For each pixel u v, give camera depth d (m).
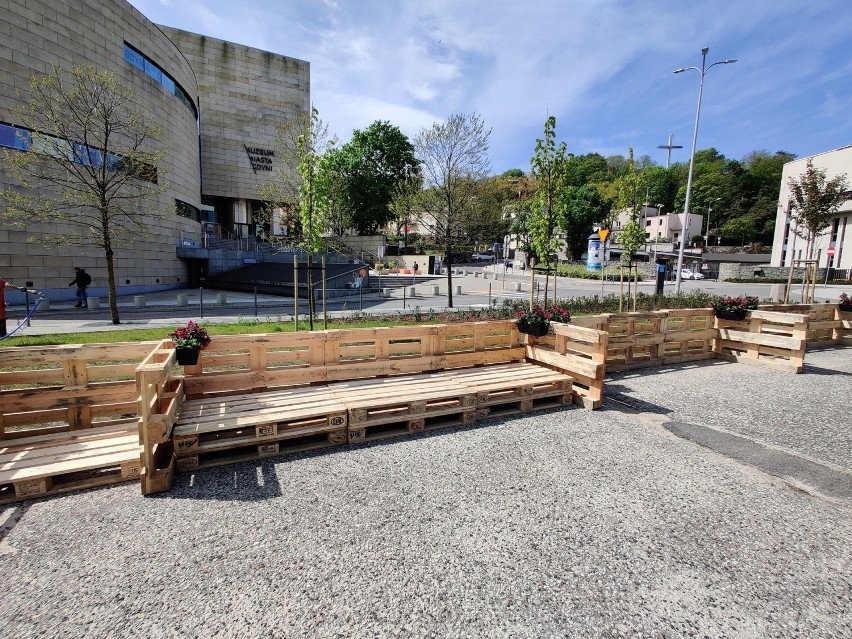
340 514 3.45
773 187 73.12
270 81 41.97
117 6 21.55
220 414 4.52
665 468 4.33
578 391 6.28
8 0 17.00
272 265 28.11
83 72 14.43
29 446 4.09
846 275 34.12
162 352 4.48
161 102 25.12
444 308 15.98
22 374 4.42
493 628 2.39
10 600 2.54
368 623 2.40
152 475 3.70
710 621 2.47
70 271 20.08
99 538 3.11
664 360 8.83
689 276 41.69
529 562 2.93
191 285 28.70
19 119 17.34
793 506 3.69
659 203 80.62
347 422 4.75
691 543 3.17
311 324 8.98
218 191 40.09
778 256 40.56
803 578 2.83
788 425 5.55
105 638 2.28
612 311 14.46
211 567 2.84
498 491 3.83
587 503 3.67
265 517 3.40
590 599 2.62
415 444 4.80
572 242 58.25
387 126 48.09
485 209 17.73
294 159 23.12
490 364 6.94
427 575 2.79
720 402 6.44
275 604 2.53
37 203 17.08
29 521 3.30
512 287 28.55
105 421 4.76
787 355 8.40
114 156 18.56
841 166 34.72
